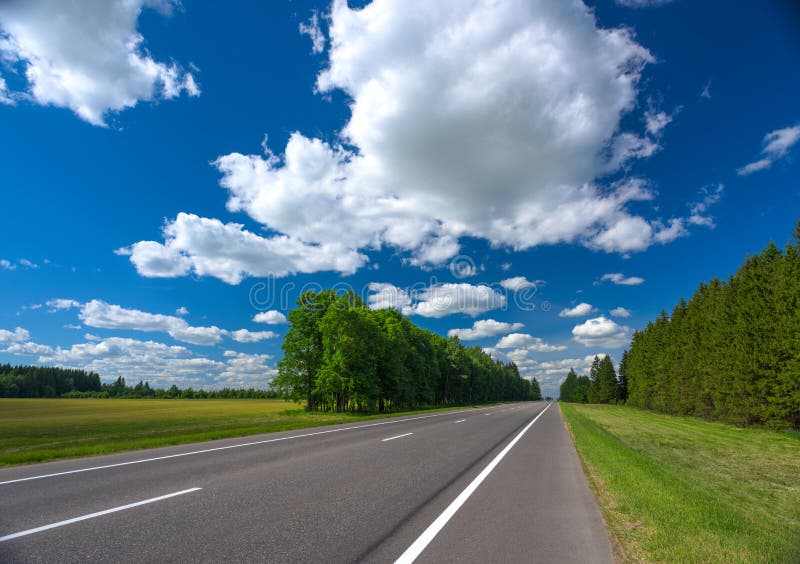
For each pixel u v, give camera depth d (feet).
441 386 268.62
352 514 18.16
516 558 13.58
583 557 13.78
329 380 119.65
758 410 83.71
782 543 15.21
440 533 15.97
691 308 142.10
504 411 136.46
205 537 14.92
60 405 277.03
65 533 15.08
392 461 32.09
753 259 91.81
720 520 17.70
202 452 35.65
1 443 50.85
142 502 19.39
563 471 30.30
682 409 137.59
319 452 36.04
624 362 353.31
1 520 16.53
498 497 22.03
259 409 205.77
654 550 14.29
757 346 85.97
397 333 156.46
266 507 18.88
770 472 36.78
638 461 34.19
